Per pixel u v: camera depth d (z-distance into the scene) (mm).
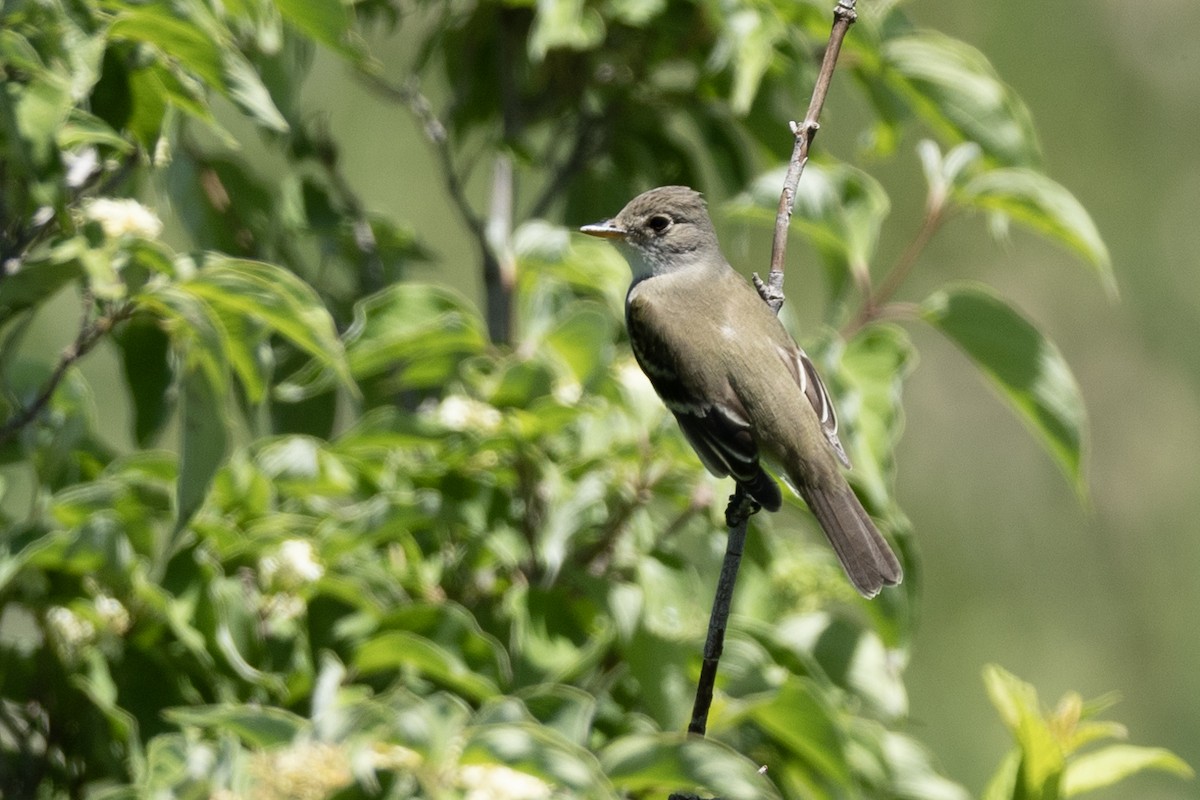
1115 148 18000
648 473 9219
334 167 11172
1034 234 18547
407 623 8633
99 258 7754
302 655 8578
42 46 7672
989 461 18578
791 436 9164
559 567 8969
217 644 8336
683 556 9125
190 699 8523
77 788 8844
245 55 9984
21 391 9133
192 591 8312
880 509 9688
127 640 8555
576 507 8688
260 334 8539
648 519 9312
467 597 9516
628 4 10594
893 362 9680
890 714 9305
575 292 10547
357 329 9219
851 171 10109
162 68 8375
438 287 9352
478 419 8859
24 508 11008
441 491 9148
